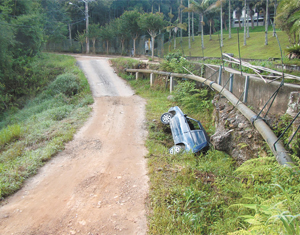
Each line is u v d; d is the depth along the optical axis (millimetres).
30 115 13992
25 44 24234
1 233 4348
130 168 6688
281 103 5539
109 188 5711
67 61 23859
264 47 27109
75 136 9320
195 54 35625
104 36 40469
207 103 11188
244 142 6281
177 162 6730
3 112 17141
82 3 48969
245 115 6371
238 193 4914
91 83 18031
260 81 6348
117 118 11422
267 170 4387
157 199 4980
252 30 44562
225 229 3945
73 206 5082
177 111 9523
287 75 6293
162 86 15734
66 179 6250
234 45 33156
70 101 14656
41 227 4477
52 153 7695
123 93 16078
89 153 7855
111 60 25172
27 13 24703
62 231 4352
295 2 9648
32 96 18078
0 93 17906
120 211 4828
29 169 6648
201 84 12328
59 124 10633
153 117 11312
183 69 14078
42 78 19969
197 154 7484
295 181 3838
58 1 43625
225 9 41781
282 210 2848
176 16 57188
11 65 20047
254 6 36219
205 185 5281
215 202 4699
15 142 9594
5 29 19250
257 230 2877
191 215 4301
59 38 41531
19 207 5121
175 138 8461
